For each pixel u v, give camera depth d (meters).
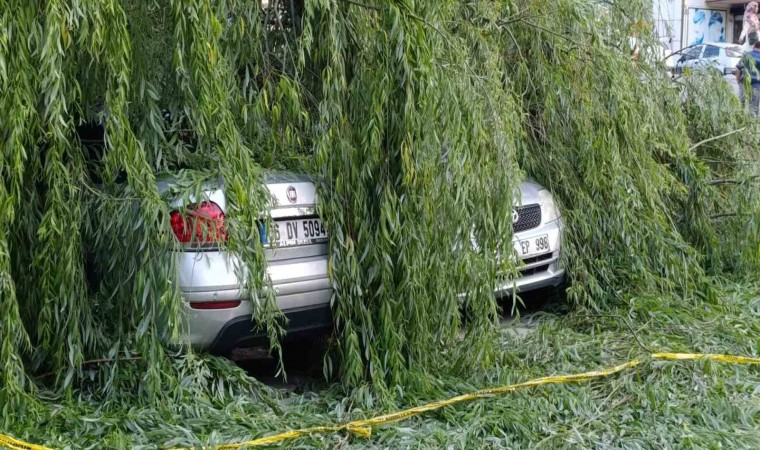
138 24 4.07
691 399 4.58
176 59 3.96
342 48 4.41
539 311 6.39
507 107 5.11
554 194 6.30
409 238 4.47
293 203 4.48
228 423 3.99
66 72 3.85
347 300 4.53
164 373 4.11
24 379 3.97
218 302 4.25
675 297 6.25
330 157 4.44
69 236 3.98
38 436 3.75
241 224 4.15
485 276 4.70
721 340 5.56
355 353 4.45
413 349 4.63
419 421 4.20
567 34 6.17
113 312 4.27
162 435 3.81
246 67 4.42
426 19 4.46
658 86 6.96
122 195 4.10
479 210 4.64
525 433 4.04
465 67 4.62
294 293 4.49
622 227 6.15
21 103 3.65
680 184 6.71
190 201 4.17
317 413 4.29
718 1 21.78
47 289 4.00
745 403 4.56
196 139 4.39
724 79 7.53
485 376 4.76
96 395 4.20
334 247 4.52
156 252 4.05
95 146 4.31
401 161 4.41
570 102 6.05
